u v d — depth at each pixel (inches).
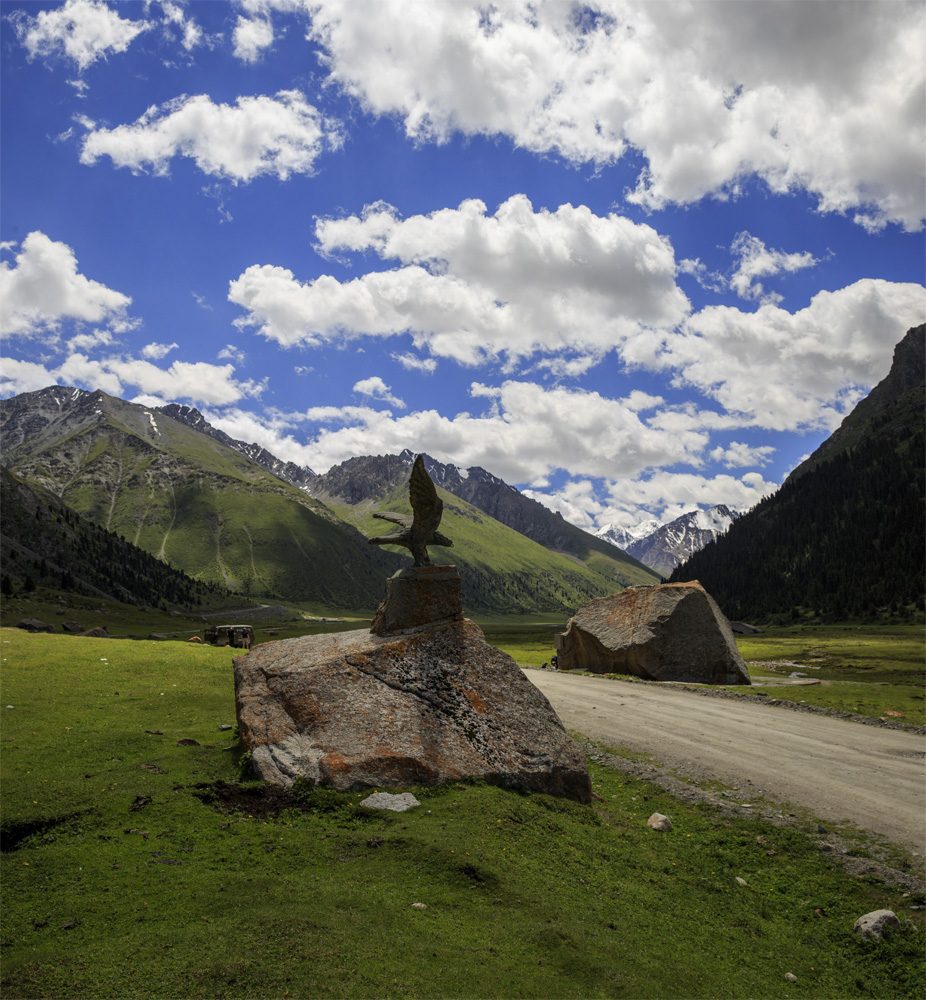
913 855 631.8
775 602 7859.3
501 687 725.3
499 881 437.4
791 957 455.2
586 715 1217.4
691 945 426.6
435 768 615.5
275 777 594.9
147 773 617.9
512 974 334.0
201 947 330.0
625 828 645.9
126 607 6501.0
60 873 418.9
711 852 627.2
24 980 297.9
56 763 655.1
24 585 5900.6
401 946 344.2
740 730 1111.6
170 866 435.8
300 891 399.5
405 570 794.8
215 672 1282.0
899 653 3031.5
